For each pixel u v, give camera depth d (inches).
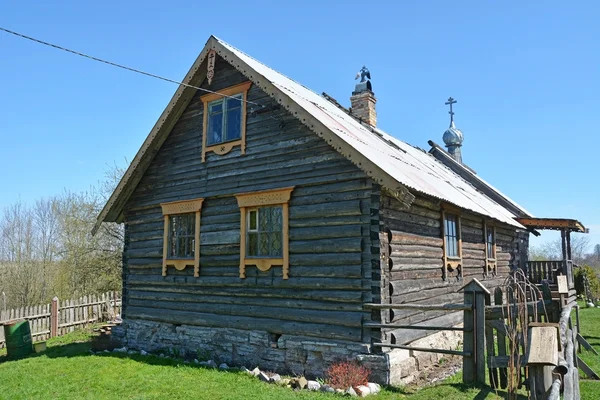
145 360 446.6
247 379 361.4
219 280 451.5
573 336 319.0
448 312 468.1
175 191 504.7
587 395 299.9
